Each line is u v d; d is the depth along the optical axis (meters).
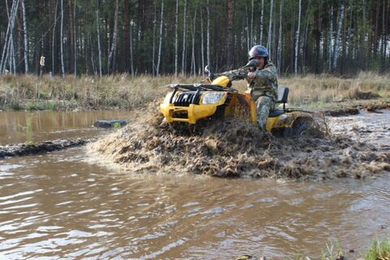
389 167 6.34
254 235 3.81
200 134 6.92
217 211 4.44
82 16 42.19
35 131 10.10
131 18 43.78
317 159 6.48
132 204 4.68
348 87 22.61
